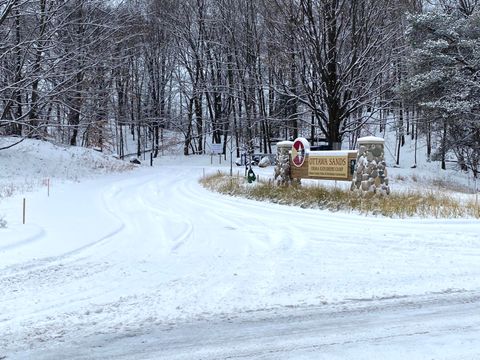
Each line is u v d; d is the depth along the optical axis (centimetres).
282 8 2864
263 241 973
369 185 1478
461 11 3130
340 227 1113
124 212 1444
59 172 2889
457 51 2719
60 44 2684
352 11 2767
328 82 2720
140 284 653
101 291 620
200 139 5681
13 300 581
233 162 4800
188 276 695
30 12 2630
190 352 422
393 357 404
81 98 3027
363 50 2806
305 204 1490
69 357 413
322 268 734
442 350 419
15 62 2711
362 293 599
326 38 2794
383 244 912
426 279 663
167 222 1241
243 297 587
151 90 5625
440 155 3231
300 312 529
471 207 1238
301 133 5284
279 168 1970
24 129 3438
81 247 904
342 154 1709
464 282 647
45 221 1219
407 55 2969
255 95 4897
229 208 1533
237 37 4334
